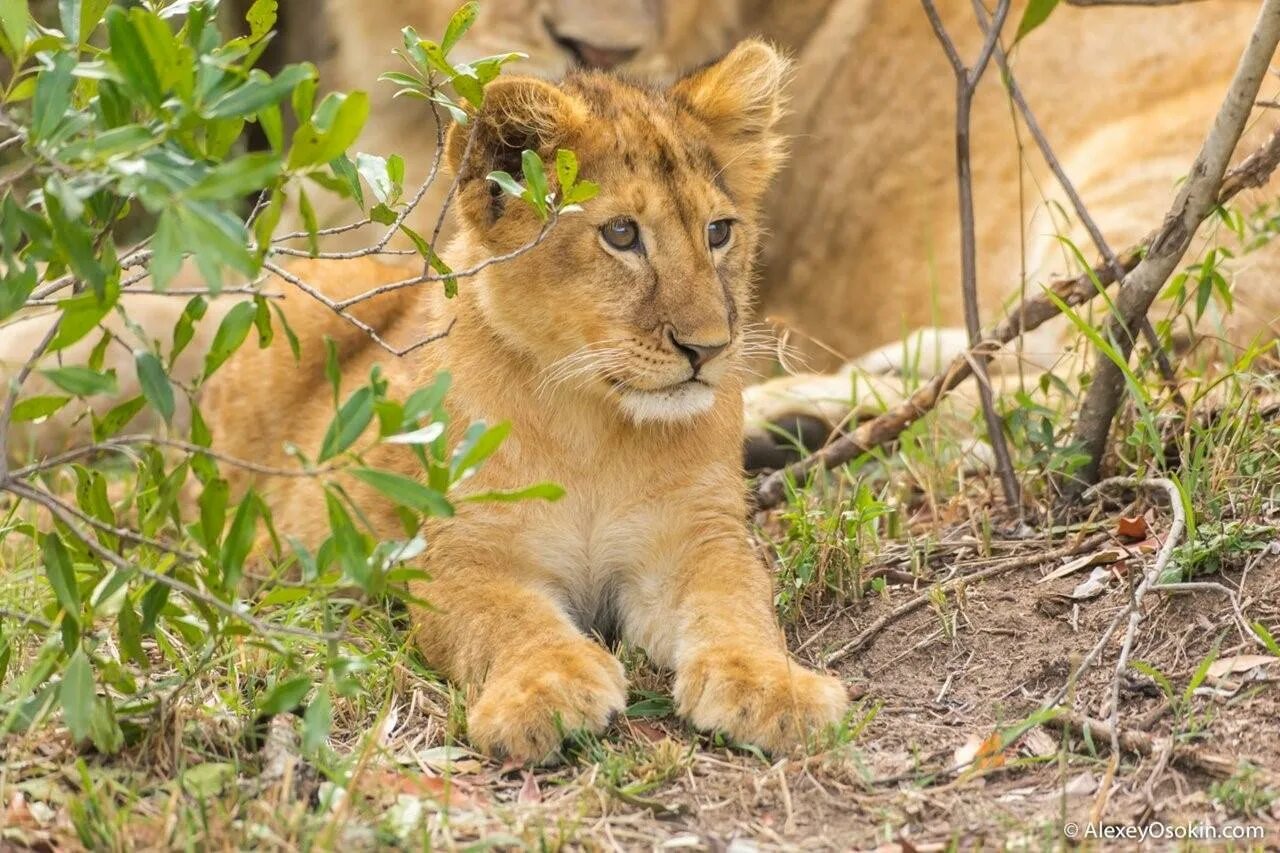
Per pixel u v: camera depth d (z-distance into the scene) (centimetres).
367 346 862
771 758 592
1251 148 984
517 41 1138
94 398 988
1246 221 951
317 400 853
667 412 689
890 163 1217
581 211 688
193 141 479
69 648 534
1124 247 1066
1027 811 545
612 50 1144
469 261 718
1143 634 659
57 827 504
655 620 709
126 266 559
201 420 548
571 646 632
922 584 741
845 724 598
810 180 1254
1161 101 1125
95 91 547
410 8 1187
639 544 718
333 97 494
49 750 562
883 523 838
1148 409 747
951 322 1178
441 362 727
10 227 484
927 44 1205
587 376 695
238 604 573
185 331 560
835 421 955
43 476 943
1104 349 724
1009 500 807
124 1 641
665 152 705
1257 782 544
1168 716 601
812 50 1246
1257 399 810
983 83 1177
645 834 533
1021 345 828
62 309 502
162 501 548
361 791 535
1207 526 711
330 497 500
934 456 865
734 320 711
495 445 495
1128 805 545
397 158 612
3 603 683
